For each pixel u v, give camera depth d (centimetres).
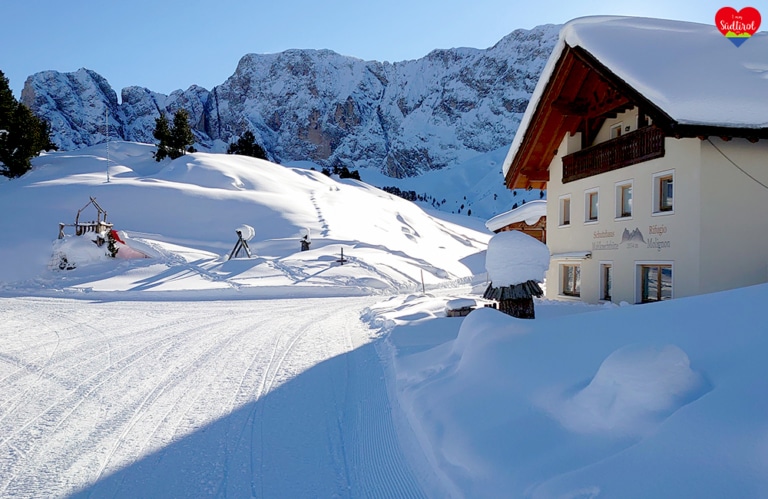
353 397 764
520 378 523
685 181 1445
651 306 579
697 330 458
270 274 3394
